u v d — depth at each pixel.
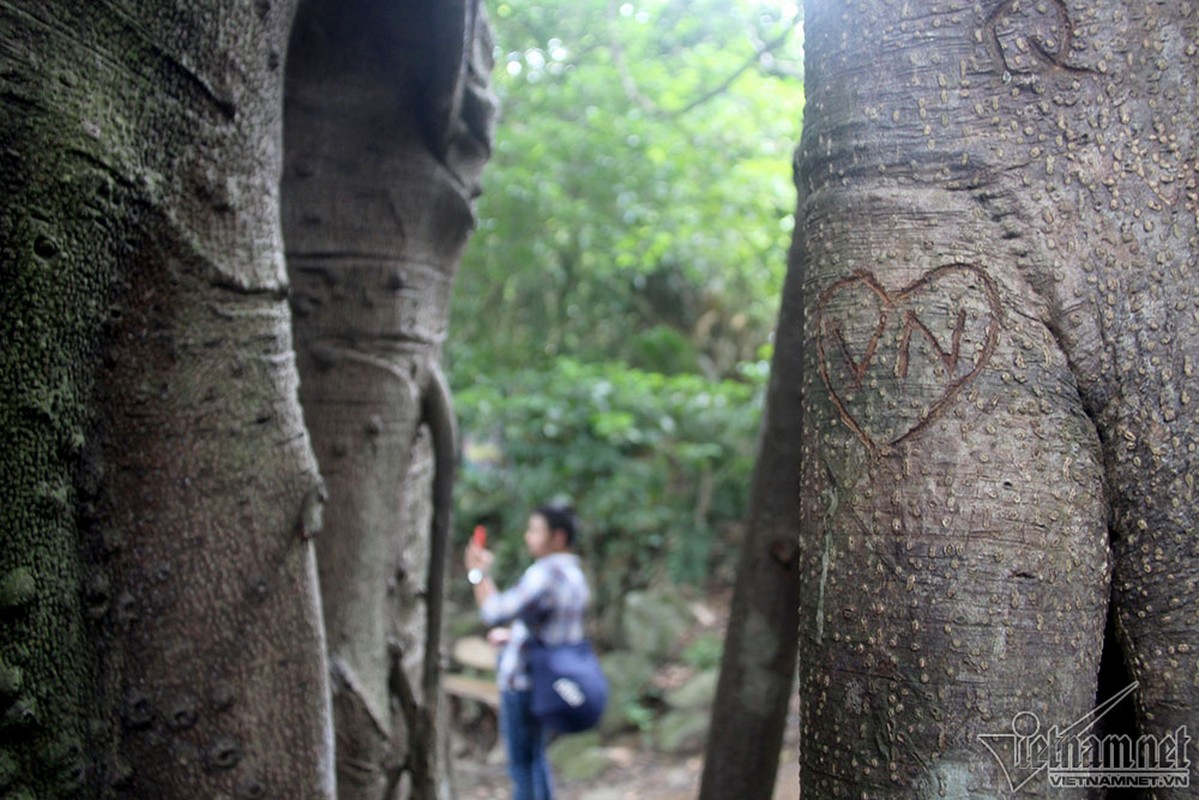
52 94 1.37
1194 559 1.26
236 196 1.64
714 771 2.33
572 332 8.81
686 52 6.14
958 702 1.19
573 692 4.02
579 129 6.93
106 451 1.55
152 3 1.48
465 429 7.24
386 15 2.28
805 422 1.37
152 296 1.56
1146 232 1.26
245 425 1.65
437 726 2.64
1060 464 1.23
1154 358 1.26
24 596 1.42
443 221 2.52
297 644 1.69
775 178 6.53
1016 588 1.19
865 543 1.24
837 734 1.25
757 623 2.29
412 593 2.72
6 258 1.36
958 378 1.23
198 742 1.60
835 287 1.31
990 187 1.26
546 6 5.47
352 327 2.41
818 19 1.38
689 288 9.27
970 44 1.27
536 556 4.23
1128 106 1.26
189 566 1.60
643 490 6.91
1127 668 1.32
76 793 1.50
